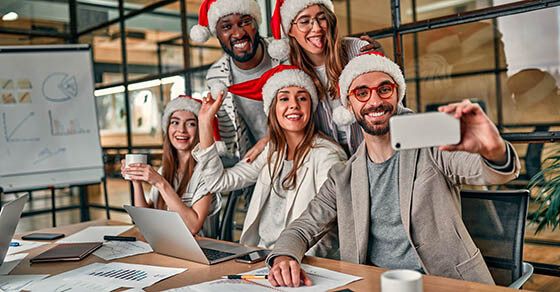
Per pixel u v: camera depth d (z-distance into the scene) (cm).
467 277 135
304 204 185
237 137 233
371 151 155
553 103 185
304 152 191
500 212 142
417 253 140
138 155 199
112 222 215
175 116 227
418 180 142
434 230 140
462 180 135
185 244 139
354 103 155
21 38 432
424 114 89
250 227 199
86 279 128
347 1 245
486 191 146
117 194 427
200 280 122
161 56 366
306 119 190
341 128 206
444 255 138
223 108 236
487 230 143
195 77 341
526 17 190
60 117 353
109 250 162
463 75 209
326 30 193
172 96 361
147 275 129
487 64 202
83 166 355
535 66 189
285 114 189
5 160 334
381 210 151
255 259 139
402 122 88
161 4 360
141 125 393
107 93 422
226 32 214
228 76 231
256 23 216
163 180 199
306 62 206
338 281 115
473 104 97
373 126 150
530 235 191
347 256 154
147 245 167
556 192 183
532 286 191
